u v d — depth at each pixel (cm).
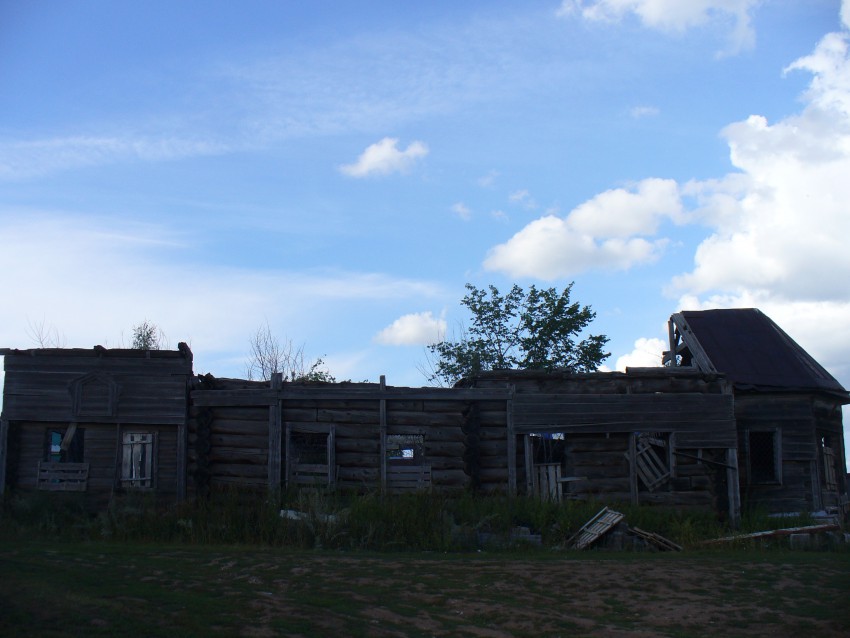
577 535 1967
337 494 2120
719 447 2455
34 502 2050
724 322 2962
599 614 1190
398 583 1316
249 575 1311
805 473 2672
